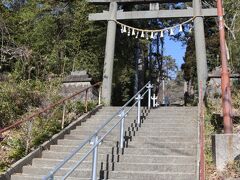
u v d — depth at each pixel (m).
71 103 12.98
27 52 16.78
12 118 11.66
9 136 10.28
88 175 8.12
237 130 9.84
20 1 21.59
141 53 28.08
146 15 15.95
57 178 7.95
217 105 12.85
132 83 26.36
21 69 16.61
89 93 14.81
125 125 11.16
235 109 11.77
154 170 8.19
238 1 19.19
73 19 20.02
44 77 16.62
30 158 8.92
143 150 9.12
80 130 11.12
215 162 7.80
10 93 12.57
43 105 12.67
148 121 11.55
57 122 11.22
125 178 7.89
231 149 7.72
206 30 26.16
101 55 20.31
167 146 9.43
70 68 18.91
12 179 8.04
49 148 9.76
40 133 10.12
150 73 31.16
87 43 20.41
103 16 16.34
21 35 19.17
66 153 9.29
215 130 10.31
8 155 9.05
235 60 15.85
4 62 17.02
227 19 19.19
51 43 19.55
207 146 8.87
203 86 13.77
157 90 32.19
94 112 13.31
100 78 19.88
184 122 11.20
